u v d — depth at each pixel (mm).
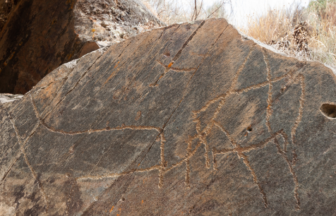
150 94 1564
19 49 3203
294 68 1277
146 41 1616
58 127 1791
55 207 1678
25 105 1930
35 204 1738
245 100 1354
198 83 1459
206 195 1372
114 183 1560
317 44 3055
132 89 1614
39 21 3094
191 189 1401
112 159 1593
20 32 3293
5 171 1883
